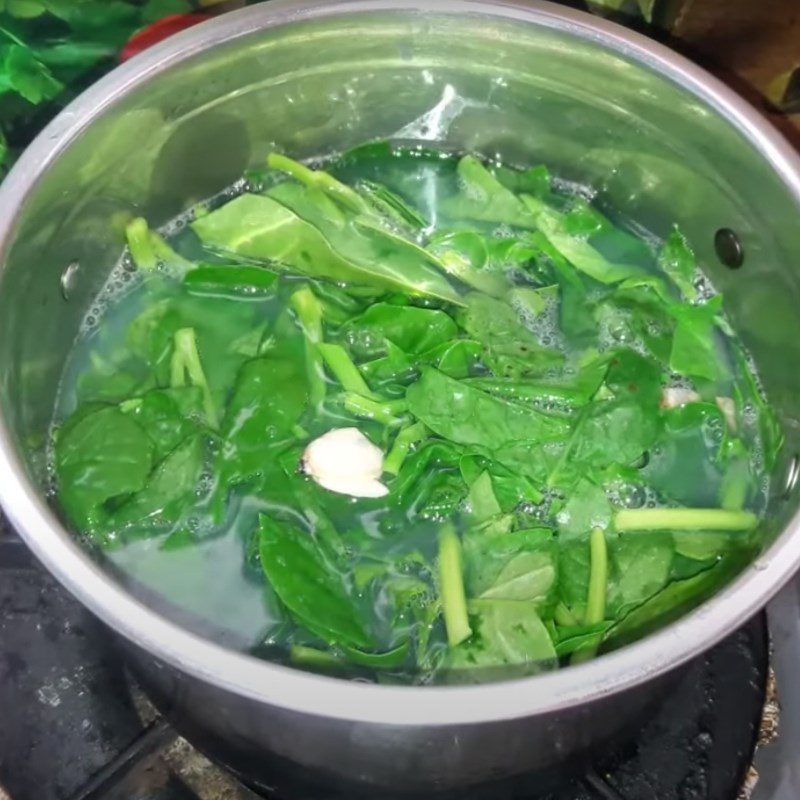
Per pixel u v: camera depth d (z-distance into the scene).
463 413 0.30
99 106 0.28
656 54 0.29
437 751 0.22
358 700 0.19
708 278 0.35
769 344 0.32
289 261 0.35
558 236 0.36
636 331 0.34
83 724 0.29
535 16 0.30
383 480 0.30
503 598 0.28
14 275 0.27
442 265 0.35
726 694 0.30
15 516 0.21
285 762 0.24
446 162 0.38
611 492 0.31
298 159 0.37
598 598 0.28
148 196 0.34
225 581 0.29
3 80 0.38
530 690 0.19
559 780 0.27
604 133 0.34
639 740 0.29
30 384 0.30
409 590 0.28
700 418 0.33
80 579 0.21
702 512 0.30
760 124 0.28
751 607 0.21
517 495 0.30
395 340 0.33
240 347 0.33
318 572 0.28
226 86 0.32
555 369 0.33
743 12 0.37
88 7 0.39
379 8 0.30
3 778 0.28
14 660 0.30
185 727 0.27
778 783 0.29
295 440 0.31
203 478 0.30
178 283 0.35
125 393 0.33
